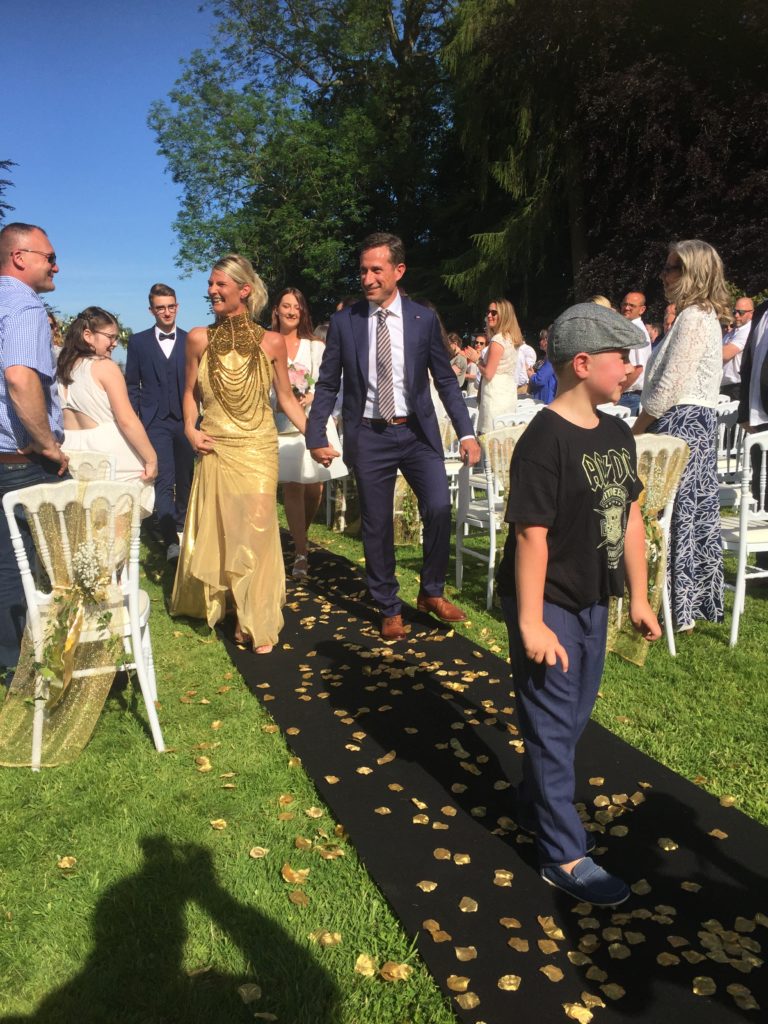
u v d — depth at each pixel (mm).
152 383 6637
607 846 2645
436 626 4781
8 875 2600
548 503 2229
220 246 29172
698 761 3170
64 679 3211
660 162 17781
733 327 8086
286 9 29562
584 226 20922
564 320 2275
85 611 3240
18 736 3328
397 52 29719
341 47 28234
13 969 2211
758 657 4121
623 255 18578
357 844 2682
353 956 2221
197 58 29438
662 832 2711
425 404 4441
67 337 4867
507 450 4770
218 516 4605
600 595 2344
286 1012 2041
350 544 7070
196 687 4043
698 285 4273
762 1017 1960
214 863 2629
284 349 4672
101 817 2898
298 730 3496
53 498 3117
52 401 3736
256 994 2082
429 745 3346
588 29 19109
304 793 3039
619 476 2309
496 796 2961
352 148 28312
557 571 2318
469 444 4555
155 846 2725
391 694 3844
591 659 2418
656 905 2363
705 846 2635
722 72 18031
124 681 4086
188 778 3154
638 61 18219
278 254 28875
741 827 2729
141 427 4789
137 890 2506
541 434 2254
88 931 2342
